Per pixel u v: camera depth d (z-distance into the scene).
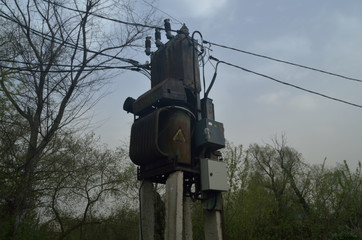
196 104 7.51
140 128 7.10
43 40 9.16
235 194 15.73
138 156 6.98
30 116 8.68
